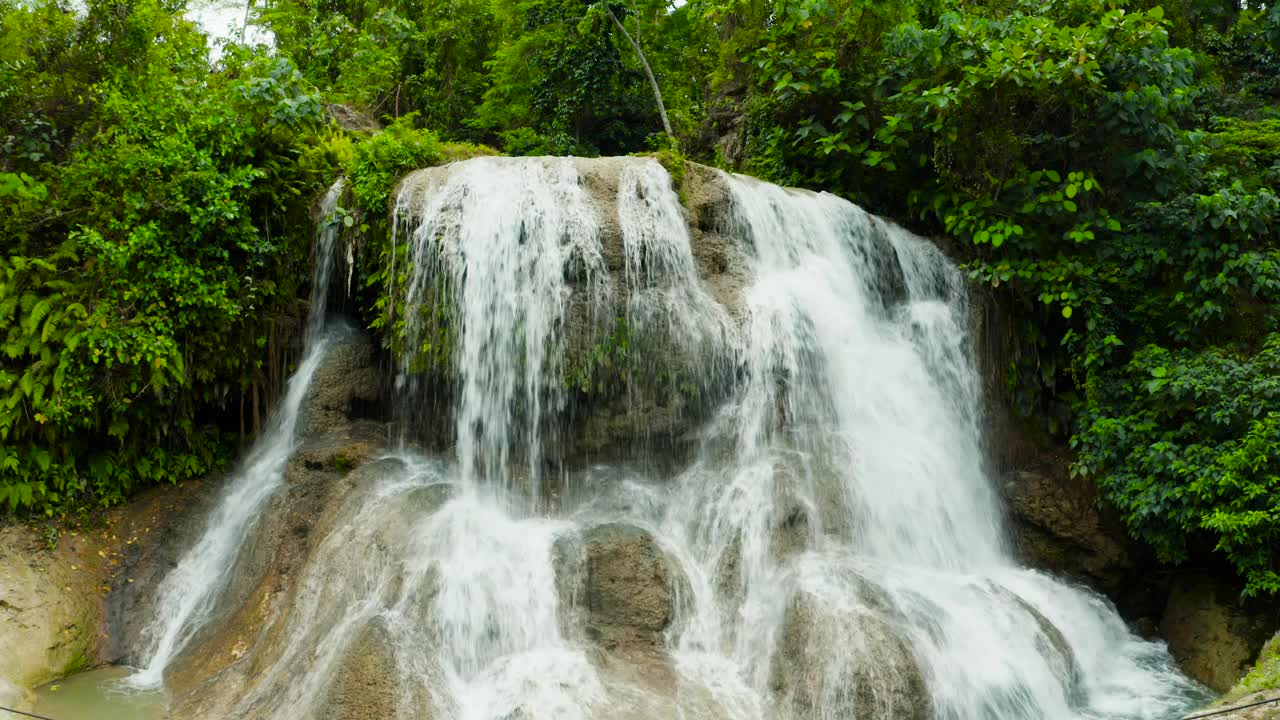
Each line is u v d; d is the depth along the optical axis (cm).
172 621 789
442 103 1931
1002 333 1048
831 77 1127
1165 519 832
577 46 1838
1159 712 720
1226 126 1280
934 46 1070
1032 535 948
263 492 871
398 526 725
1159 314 961
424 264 864
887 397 922
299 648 670
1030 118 1098
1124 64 1032
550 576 703
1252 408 793
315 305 987
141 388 852
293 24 1877
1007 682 673
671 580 712
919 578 767
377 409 943
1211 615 834
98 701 667
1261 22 1540
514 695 613
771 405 853
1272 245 986
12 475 801
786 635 666
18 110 956
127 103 941
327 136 1088
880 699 598
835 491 781
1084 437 925
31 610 727
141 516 865
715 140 1602
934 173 1149
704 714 611
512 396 830
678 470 835
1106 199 1084
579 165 913
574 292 837
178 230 878
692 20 1942
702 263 909
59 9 1018
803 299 914
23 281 839
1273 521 748
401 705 588
